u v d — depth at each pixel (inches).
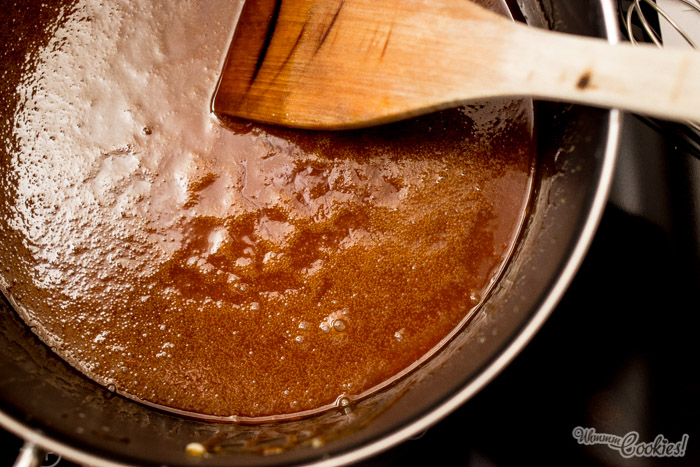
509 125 15.9
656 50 12.3
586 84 12.6
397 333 15.5
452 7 13.7
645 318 16.1
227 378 15.4
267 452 14.1
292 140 15.5
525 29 13.2
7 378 14.1
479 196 15.7
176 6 15.9
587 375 16.0
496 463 15.6
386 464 15.7
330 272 15.4
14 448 15.4
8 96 15.7
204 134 15.6
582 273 16.2
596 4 13.5
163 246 15.4
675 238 16.2
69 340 15.4
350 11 14.4
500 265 15.6
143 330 15.4
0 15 15.8
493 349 14.0
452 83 13.6
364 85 14.2
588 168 13.9
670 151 16.3
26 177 15.6
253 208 15.4
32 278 15.5
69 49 15.8
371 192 15.5
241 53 15.3
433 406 13.5
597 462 15.6
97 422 14.4
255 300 15.3
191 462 13.8
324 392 15.4
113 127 15.6
